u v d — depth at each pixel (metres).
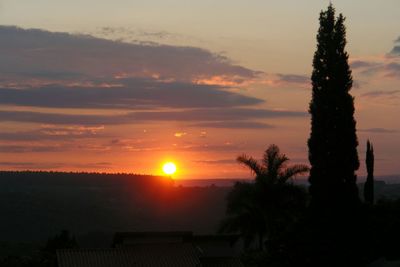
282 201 58.88
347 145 48.09
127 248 44.53
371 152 53.06
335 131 48.16
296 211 58.62
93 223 123.94
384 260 45.19
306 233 45.91
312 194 48.12
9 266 56.38
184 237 46.47
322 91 49.16
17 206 125.06
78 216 126.19
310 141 48.91
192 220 125.75
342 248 45.22
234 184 60.31
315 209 47.50
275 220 57.91
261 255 50.44
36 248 83.00
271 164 59.81
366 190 52.75
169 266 42.94
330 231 45.69
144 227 121.38
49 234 111.69
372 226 46.72
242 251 58.44
